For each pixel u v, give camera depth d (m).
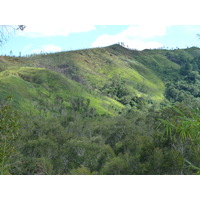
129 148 13.35
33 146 14.09
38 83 78.12
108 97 91.31
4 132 4.34
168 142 9.00
